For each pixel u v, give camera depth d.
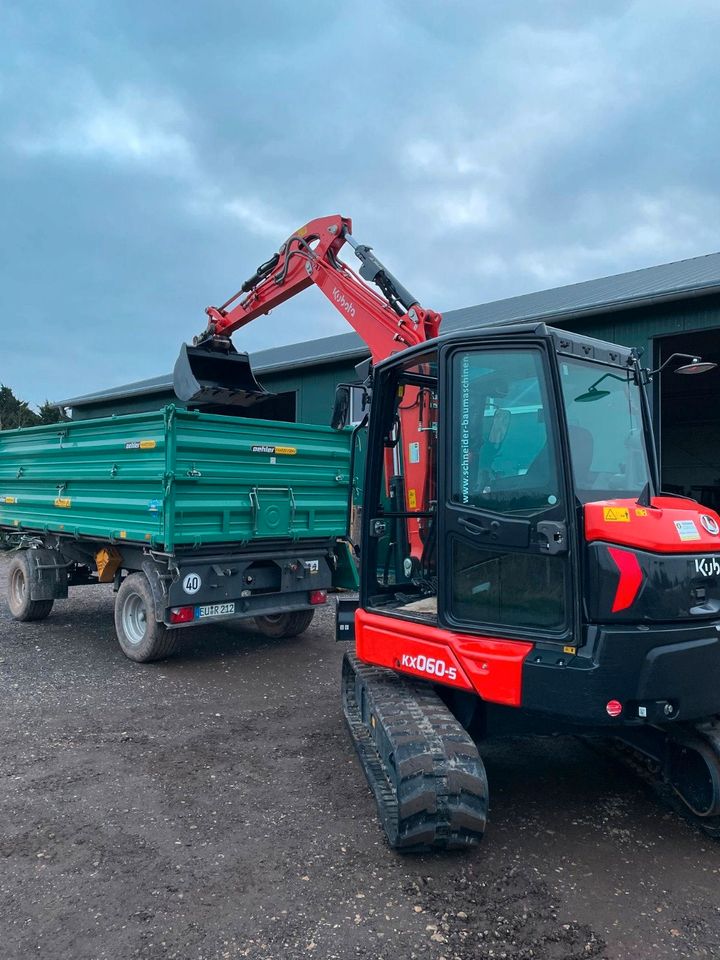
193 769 4.70
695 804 3.90
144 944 2.96
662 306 10.05
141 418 6.77
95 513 7.58
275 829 3.91
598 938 3.03
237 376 8.94
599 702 3.32
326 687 6.46
